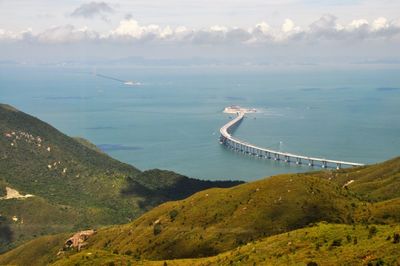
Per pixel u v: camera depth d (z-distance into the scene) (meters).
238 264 129.88
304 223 189.75
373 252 107.00
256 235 188.50
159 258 197.88
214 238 195.50
